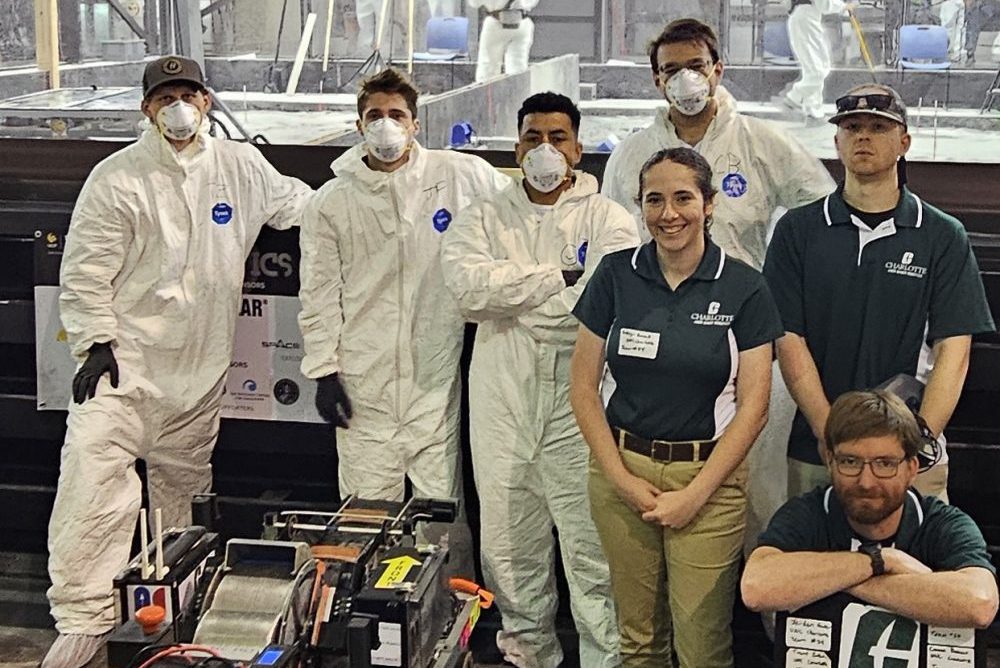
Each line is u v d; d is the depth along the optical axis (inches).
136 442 124.1
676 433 97.7
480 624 129.3
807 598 88.0
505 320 113.5
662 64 113.7
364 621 81.7
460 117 188.1
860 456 87.0
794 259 104.3
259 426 134.7
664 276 97.7
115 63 223.6
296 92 253.9
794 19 244.8
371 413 121.0
